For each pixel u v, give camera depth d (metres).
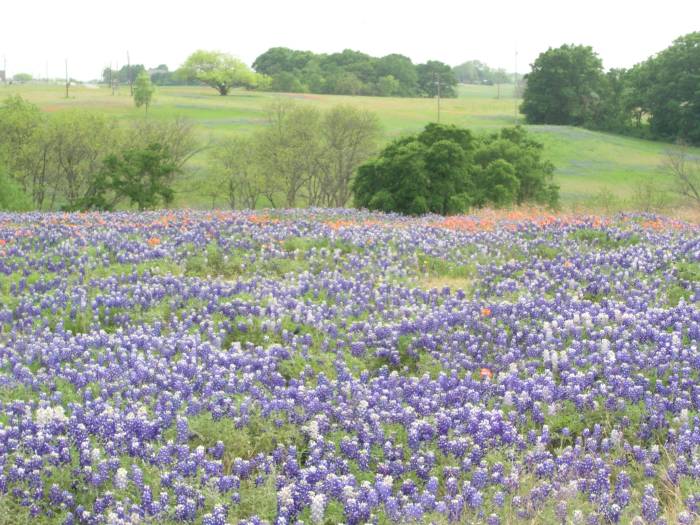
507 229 24.00
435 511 7.41
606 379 10.59
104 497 7.37
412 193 43.41
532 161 62.91
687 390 10.22
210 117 120.81
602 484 7.89
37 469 7.70
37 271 17.38
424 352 12.51
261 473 8.16
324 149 77.00
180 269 18.33
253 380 10.56
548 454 8.55
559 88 131.38
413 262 19.36
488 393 10.29
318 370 11.64
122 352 11.58
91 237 21.20
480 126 122.69
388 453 8.60
